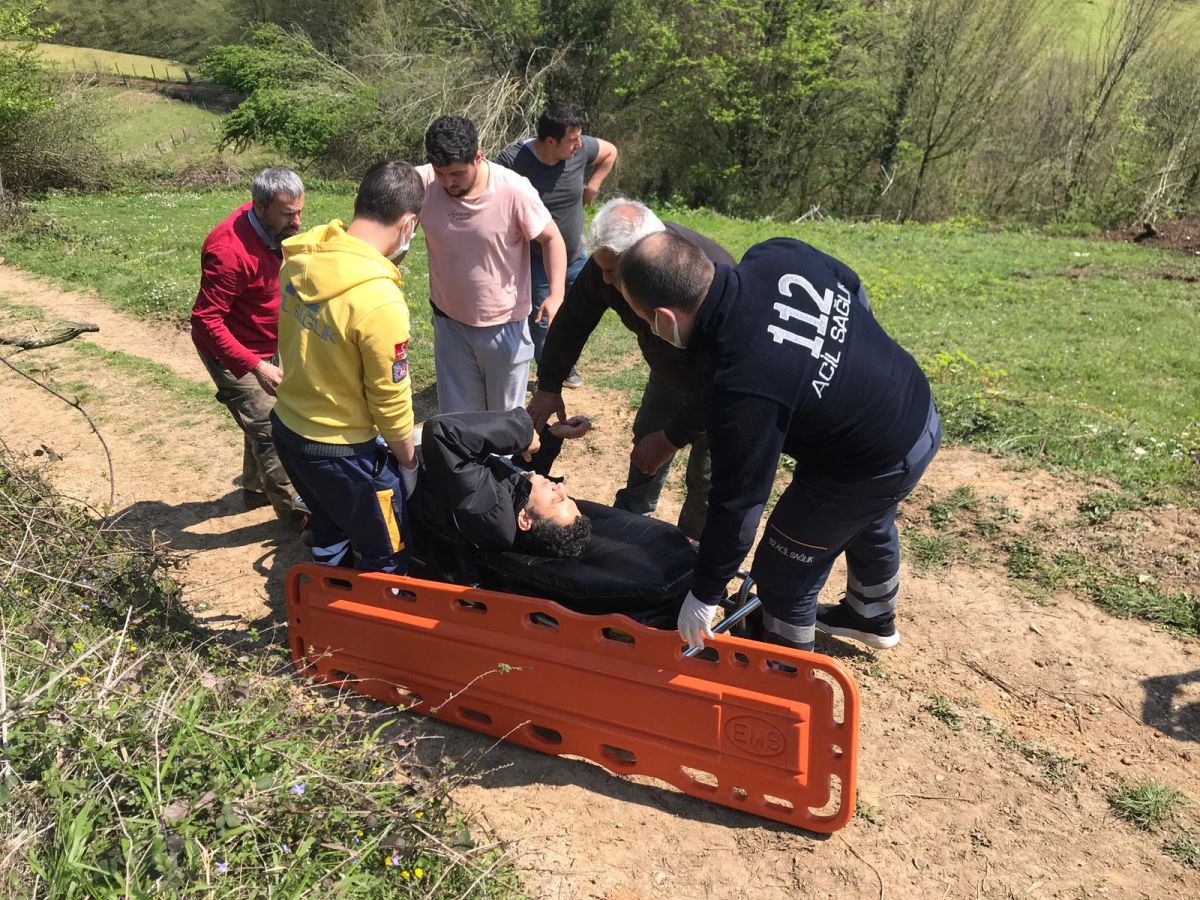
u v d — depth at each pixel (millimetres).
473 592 3412
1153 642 4176
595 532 3650
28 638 3150
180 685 3072
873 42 24609
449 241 4695
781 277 2709
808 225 17891
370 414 3459
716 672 3096
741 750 3146
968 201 24828
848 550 3822
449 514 3635
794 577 3256
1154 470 5527
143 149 29188
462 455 3416
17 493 4395
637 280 2666
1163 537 4852
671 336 2725
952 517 5176
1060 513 5121
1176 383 8203
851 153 26062
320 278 3277
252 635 3742
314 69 27984
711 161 26906
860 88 24531
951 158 25141
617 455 6211
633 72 25188
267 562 5004
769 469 2664
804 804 3125
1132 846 3172
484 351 4969
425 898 2594
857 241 15781
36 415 7086
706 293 2645
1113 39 22172
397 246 3465
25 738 2559
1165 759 3541
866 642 4082
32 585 3650
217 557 5062
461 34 25469
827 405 2719
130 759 2609
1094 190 22922
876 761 3551
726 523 2725
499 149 23984
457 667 3574
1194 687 3900
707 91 25438
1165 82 21891
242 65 29125
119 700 2836
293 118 26797
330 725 3266
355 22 29312
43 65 21609
